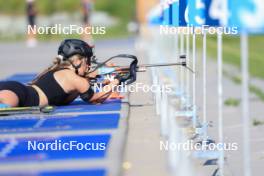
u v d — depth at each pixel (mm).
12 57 80562
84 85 30188
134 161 20500
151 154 21250
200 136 28703
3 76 55406
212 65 77875
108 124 25984
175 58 41406
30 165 19531
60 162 19891
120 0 170750
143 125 26188
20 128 25594
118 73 31781
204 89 29016
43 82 30016
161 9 47969
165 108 23094
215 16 26016
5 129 25500
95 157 20531
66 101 30578
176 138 18312
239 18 18422
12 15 157000
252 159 30609
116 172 18594
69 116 27984
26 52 89250
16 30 145000
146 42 84875
